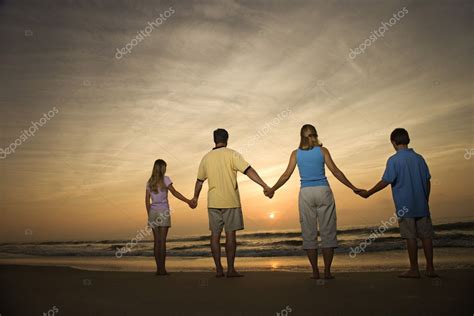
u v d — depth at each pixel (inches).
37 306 106.3
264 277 157.4
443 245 312.3
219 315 92.0
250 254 374.3
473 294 102.1
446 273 148.0
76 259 342.6
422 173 143.1
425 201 142.1
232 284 140.2
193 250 406.6
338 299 104.1
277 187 157.1
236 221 163.9
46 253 357.1
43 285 151.6
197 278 162.4
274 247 397.4
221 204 161.9
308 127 150.1
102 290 134.4
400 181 142.8
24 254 360.2
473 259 213.5
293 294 114.9
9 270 231.0
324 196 143.4
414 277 138.5
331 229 143.9
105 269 232.1
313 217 145.4
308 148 147.3
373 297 104.7
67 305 107.0
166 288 135.6
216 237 164.9
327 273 144.6
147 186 190.2
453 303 92.8
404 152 144.7
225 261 285.9
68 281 163.9
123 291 130.9
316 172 145.4
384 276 145.9
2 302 112.7
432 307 89.7
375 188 145.9
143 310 98.9
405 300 98.7
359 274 156.9
